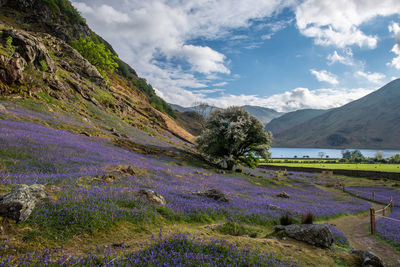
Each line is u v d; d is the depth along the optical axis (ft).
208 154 162.61
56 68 178.19
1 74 113.70
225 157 153.89
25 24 314.96
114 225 26.25
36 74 142.31
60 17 395.14
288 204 67.31
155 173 75.61
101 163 67.51
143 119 272.72
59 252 18.76
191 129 579.07
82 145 85.66
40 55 153.89
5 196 22.52
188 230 29.84
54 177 42.57
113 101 234.99
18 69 122.52
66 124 114.73
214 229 32.99
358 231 51.62
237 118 152.05
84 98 189.16
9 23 285.64
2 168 42.29
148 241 23.00
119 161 77.10
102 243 22.07
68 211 25.58
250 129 157.07
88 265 16.14
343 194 136.87
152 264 16.80
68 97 166.91
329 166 340.59
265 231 39.17
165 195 46.21
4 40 132.05
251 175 151.33
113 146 110.11
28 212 22.36
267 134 156.15
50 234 21.27
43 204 26.22
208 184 79.41
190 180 79.46
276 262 20.98
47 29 338.13
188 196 50.34
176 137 313.53
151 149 140.77
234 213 45.85
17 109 103.91
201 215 39.32
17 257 16.51
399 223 57.21
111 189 39.93
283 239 31.48
